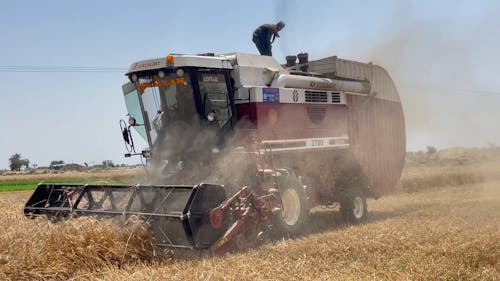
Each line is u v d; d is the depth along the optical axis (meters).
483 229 9.89
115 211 8.98
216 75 10.43
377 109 14.90
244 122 10.74
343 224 12.32
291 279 6.34
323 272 6.74
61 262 7.29
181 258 8.05
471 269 6.91
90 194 9.62
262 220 9.24
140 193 8.94
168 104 10.58
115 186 9.32
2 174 71.38
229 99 10.58
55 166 83.00
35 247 7.41
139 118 11.05
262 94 10.77
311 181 12.24
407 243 8.48
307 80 12.02
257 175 9.88
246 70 10.86
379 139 14.91
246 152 10.09
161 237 8.45
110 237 7.83
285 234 10.02
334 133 12.90
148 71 10.52
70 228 7.88
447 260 7.14
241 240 8.69
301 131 11.77
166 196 8.58
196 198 8.21
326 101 12.70
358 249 8.09
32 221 8.89
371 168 14.44
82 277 6.93
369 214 14.50
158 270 7.03
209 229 8.39
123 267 7.49
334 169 13.06
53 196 10.17
